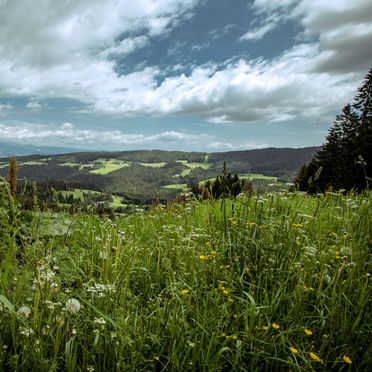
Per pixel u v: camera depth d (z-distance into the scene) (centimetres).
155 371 250
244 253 405
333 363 263
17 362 224
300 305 306
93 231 520
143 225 625
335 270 347
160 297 336
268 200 582
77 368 236
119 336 254
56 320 249
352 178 3216
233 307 323
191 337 275
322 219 551
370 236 423
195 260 400
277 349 268
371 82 3794
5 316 255
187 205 787
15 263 320
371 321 295
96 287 292
